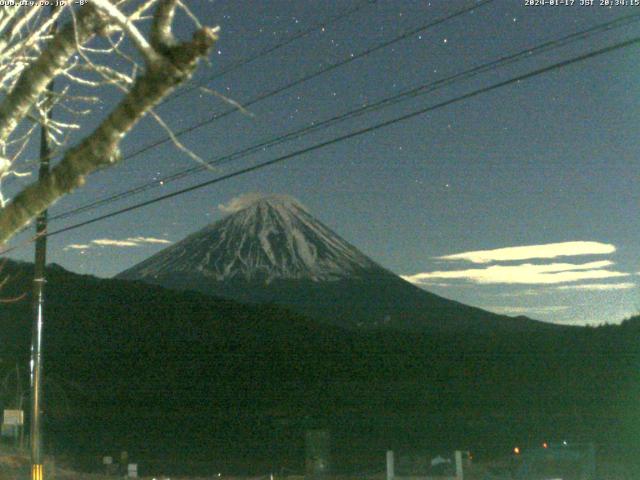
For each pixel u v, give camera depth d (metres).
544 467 19.09
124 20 3.96
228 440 49.62
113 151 4.13
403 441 47.69
